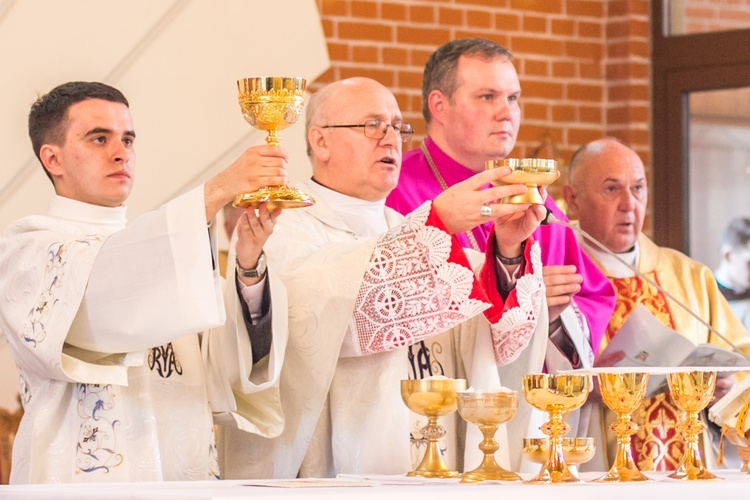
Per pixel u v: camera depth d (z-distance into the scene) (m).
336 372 4.71
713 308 6.67
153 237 4.17
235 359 4.53
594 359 5.77
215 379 4.67
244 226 4.27
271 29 7.15
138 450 4.43
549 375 3.58
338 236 4.96
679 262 6.71
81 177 4.71
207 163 7.06
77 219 4.71
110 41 6.77
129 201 6.89
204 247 4.13
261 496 2.78
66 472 4.38
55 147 4.74
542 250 5.82
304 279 4.62
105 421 4.41
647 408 5.95
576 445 3.91
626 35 10.45
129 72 6.85
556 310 5.19
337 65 9.44
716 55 10.39
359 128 4.99
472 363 4.82
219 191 4.13
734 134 10.45
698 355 5.59
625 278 6.48
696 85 10.45
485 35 9.98
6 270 4.54
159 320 4.17
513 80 5.75
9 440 6.86
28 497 3.31
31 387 4.53
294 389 4.70
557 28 10.29
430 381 3.83
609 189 6.44
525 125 10.12
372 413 4.62
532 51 10.19
